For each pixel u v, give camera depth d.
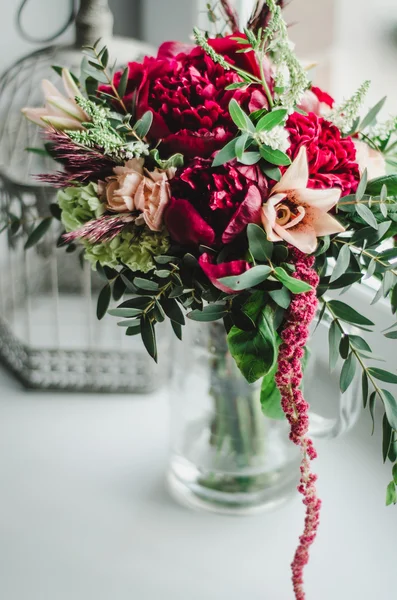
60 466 0.78
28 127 0.91
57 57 0.90
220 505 0.69
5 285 0.98
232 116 0.48
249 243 0.48
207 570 0.63
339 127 0.56
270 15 0.58
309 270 0.51
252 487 0.69
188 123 0.51
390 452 0.55
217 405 0.66
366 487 0.73
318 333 0.80
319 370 0.82
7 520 0.69
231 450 0.67
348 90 0.97
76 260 0.97
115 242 0.53
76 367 0.91
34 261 0.98
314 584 0.61
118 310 0.54
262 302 0.51
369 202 0.51
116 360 0.91
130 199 0.51
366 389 0.56
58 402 0.91
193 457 0.69
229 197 0.48
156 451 0.80
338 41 0.96
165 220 0.50
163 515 0.70
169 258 0.52
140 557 0.65
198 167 0.49
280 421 0.67
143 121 0.51
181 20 1.08
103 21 0.88
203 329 0.63
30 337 0.92
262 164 0.49
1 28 1.18
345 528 0.67
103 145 0.50
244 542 0.66
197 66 0.54
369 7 0.92
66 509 0.71
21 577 0.62
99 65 0.58
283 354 0.51
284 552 0.65
